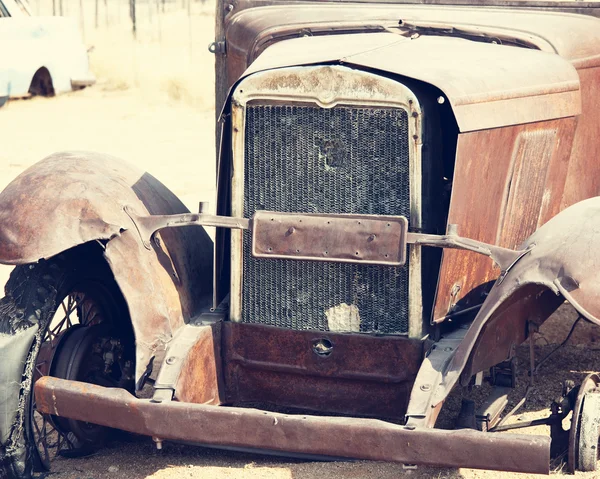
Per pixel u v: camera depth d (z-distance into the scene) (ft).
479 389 17.01
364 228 13.10
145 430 12.50
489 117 13.47
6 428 13.16
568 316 21.97
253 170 13.93
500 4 18.07
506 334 13.25
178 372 13.10
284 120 13.60
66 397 12.94
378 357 13.69
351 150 13.33
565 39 16.39
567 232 12.17
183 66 67.67
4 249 12.97
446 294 13.52
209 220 13.74
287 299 14.11
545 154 15.42
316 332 13.96
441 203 13.96
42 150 42.78
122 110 54.39
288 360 14.21
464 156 13.00
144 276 13.65
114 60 68.74
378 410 13.93
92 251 14.73
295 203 13.78
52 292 13.73
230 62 17.95
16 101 56.18
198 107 56.39
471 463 11.23
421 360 13.42
